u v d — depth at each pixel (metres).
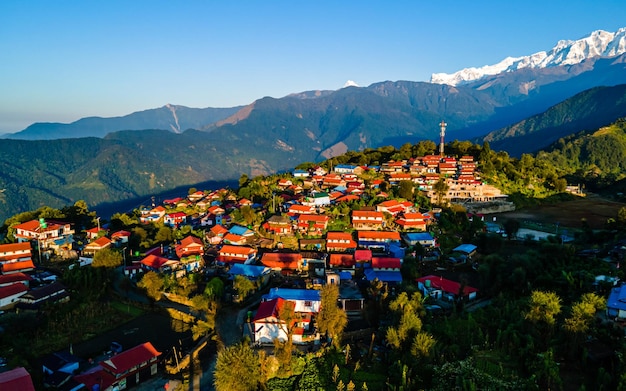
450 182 196.00
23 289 100.25
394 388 61.12
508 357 68.19
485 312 84.94
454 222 151.75
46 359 77.31
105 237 140.62
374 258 114.56
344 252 127.12
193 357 80.69
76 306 99.81
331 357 75.00
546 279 94.56
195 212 189.25
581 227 157.12
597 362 62.91
